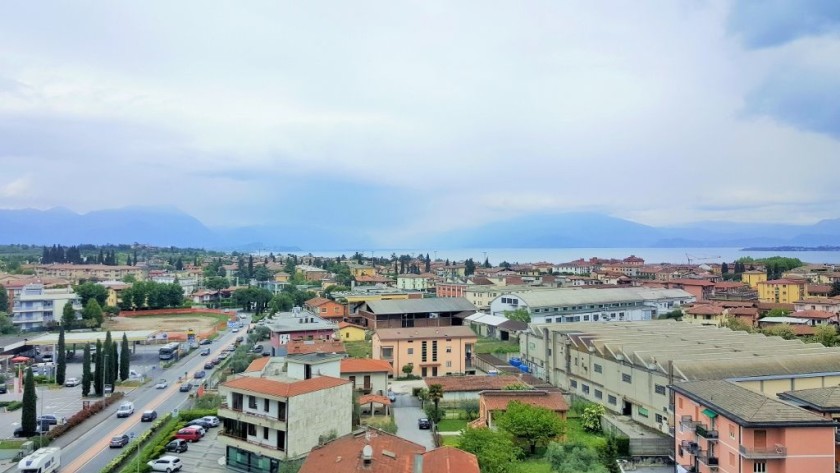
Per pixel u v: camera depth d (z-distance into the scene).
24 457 72.88
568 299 194.25
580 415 93.50
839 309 189.38
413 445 62.84
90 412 96.88
